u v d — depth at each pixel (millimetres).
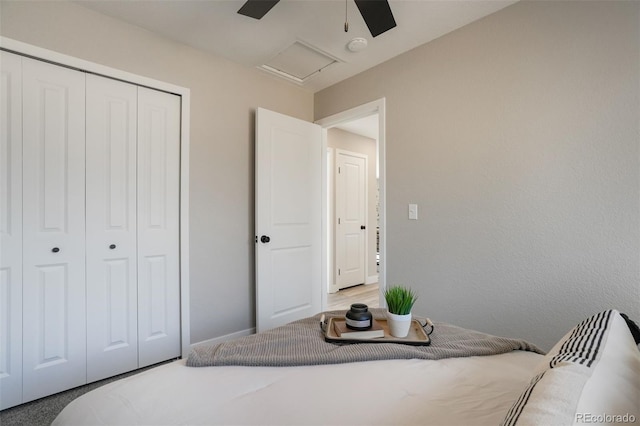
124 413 758
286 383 906
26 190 1767
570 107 1688
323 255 3207
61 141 1872
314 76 2877
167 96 2291
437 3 1883
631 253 1512
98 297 1994
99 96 2006
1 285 1699
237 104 2668
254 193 2789
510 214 1901
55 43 1836
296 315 2932
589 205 1629
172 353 2299
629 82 1521
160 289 2250
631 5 1518
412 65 2400
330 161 4523
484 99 2014
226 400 817
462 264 2113
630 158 1517
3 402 1695
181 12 1986
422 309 2316
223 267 2578
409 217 2404
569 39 1693
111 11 1974
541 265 1785
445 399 838
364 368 1001
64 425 767
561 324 1714
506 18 1921
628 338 818
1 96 1701
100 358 1999
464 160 2105
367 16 1595
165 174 2275
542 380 602
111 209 2045
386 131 2570
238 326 2672
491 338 1246
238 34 2227
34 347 1785
